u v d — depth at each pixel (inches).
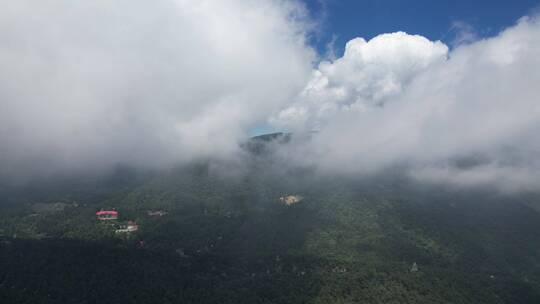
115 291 5979.3
